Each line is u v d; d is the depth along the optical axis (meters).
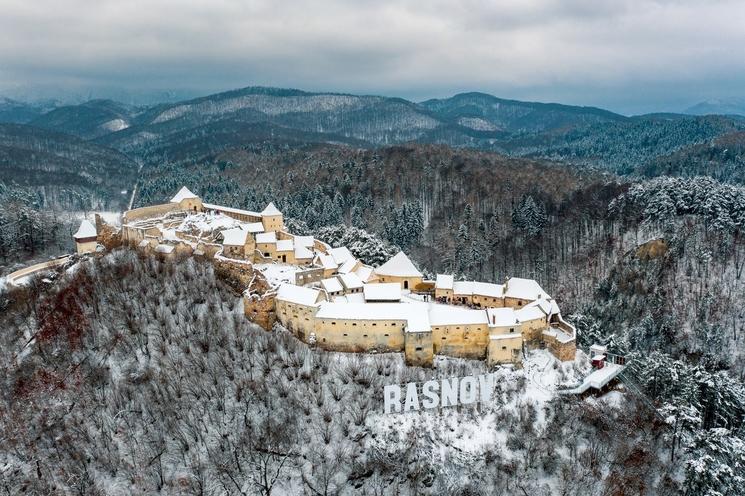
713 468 85.69
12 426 94.44
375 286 123.56
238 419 96.06
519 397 103.69
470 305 133.62
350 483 90.25
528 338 117.12
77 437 91.81
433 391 101.12
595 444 97.44
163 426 93.75
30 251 177.50
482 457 94.31
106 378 101.50
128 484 86.62
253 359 106.25
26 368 105.25
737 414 104.94
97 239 154.00
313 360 107.12
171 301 118.06
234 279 128.88
